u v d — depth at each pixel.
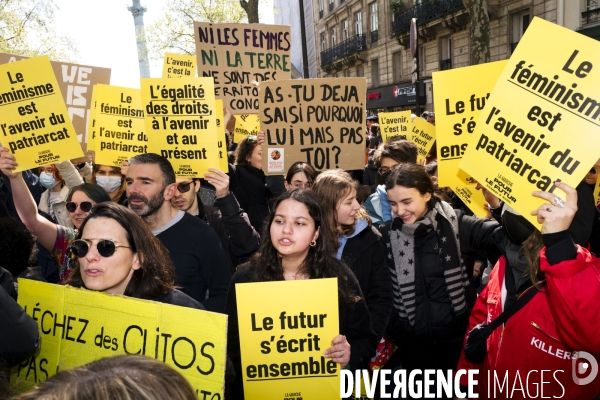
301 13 18.00
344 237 2.96
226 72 5.56
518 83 2.06
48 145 3.36
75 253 2.04
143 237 2.12
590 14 15.70
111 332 1.94
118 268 2.04
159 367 0.98
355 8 32.50
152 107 3.58
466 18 21.28
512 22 19.23
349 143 4.35
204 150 3.52
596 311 1.74
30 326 1.92
